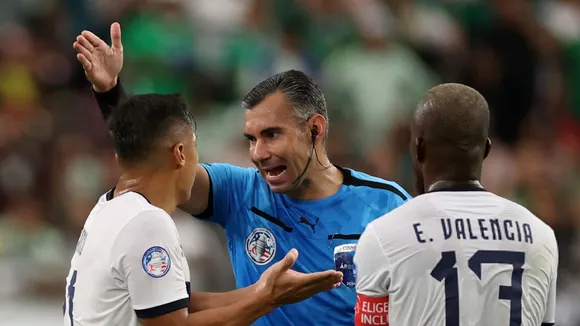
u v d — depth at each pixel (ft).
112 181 121.08
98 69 59.93
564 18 160.66
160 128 51.67
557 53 153.79
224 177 60.08
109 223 50.80
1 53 143.64
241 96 137.49
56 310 102.27
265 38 144.77
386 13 150.20
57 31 149.18
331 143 111.04
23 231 118.21
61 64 145.69
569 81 153.17
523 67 147.33
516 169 125.29
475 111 48.91
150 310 49.47
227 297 52.54
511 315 47.62
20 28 152.87
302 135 56.75
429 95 49.78
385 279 48.34
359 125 128.57
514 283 47.75
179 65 134.72
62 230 120.78
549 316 49.85
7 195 123.75
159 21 136.36
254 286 52.19
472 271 47.55
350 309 56.90
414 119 50.06
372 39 137.49
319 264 57.93
